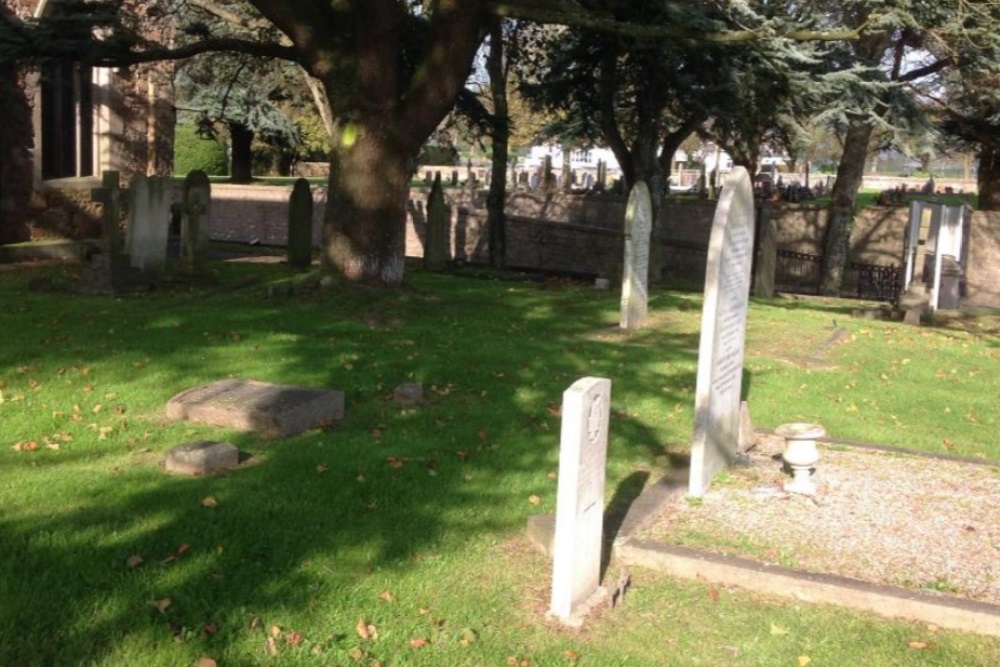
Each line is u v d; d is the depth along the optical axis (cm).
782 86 1777
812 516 637
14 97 1931
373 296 1413
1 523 565
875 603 517
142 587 494
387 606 498
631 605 518
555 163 7019
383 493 655
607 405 516
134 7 1883
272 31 1928
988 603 510
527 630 485
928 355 1312
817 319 1588
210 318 1231
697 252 2970
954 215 1984
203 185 1636
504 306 1554
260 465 692
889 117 1984
